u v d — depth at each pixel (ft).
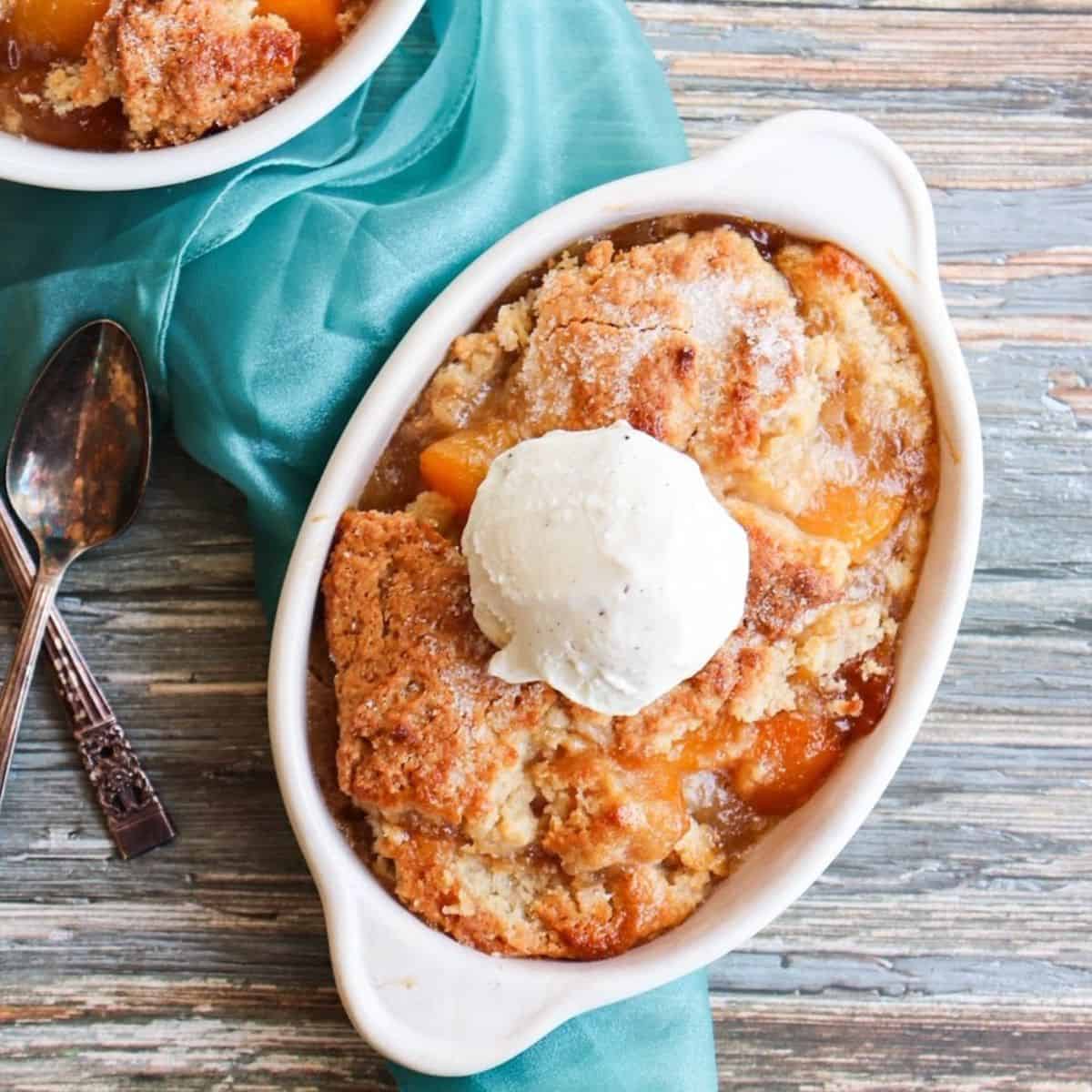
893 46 2.15
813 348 1.98
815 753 1.96
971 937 2.12
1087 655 2.14
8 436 2.07
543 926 1.95
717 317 1.97
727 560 1.90
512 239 1.96
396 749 1.93
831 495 1.97
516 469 1.90
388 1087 2.08
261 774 2.09
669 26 2.15
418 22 2.12
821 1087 2.11
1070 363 2.15
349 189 2.08
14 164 1.95
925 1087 2.11
